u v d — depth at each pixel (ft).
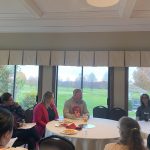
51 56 18.25
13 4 14.03
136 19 15.92
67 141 6.89
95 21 16.66
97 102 18.12
